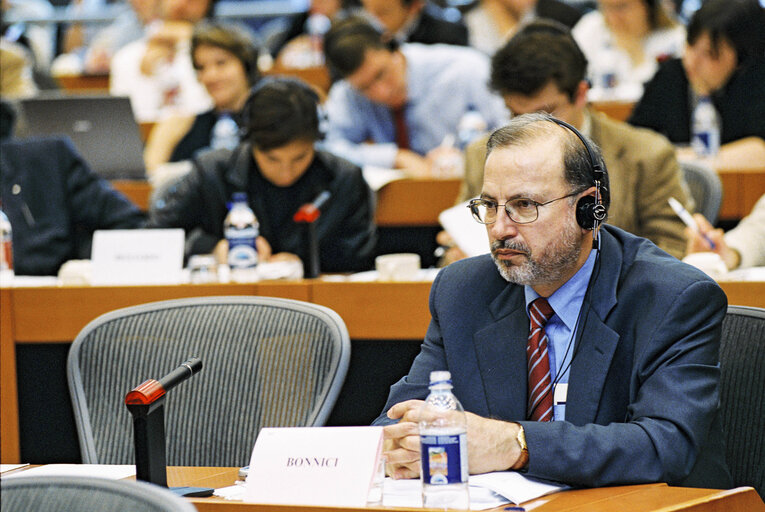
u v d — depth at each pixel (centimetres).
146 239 579
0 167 729
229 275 584
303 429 300
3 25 1298
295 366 399
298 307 407
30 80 1194
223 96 920
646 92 861
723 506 285
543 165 336
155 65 1186
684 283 338
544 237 337
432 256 792
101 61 1320
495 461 308
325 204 650
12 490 226
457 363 361
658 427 315
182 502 207
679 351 329
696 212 668
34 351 572
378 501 292
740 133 815
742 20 783
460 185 784
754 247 582
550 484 304
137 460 295
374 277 583
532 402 346
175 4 1217
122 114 862
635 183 595
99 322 414
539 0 1182
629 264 354
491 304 365
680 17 1215
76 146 870
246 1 1452
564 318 353
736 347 365
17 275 717
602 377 337
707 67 797
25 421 575
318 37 1284
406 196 791
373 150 878
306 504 285
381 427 294
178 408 403
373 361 545
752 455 356
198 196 686
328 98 1002
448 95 912
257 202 675
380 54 880
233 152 689
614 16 1058
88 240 738
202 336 408
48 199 726
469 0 1272
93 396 407
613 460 307
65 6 1550
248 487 294
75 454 571
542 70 534
